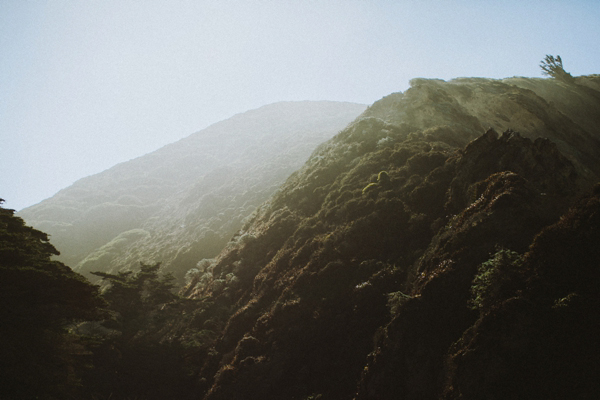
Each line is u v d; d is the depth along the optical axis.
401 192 28.52
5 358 15.17
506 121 44.50
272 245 32.16
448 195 25.52
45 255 22.83
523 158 23.23
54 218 93.75
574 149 39.25
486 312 15.73
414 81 51.22
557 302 14.52
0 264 19.03
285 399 19.97
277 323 23.75
